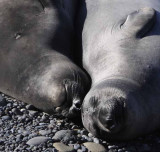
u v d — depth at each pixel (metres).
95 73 19.89
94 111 16.86
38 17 22.70
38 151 17.03
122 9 22.73
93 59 20.67
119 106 16.36
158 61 18.64
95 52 20.80
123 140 17.38
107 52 19.91
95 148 17.12
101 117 16.39
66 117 19.22
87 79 19.91
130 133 16.95
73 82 19.27
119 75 17.83
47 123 19.16
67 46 22.42
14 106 20.61
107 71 18.72
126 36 20.00
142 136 17.89
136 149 17.20
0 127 18.91
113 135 16.84
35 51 21.30
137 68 18.16
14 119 19.55
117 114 16.23
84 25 23.25
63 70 19.84
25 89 20.58
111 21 21.88
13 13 22.83
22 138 18.00
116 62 18.78
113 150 17.08
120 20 21.64
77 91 19.02
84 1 24.77
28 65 20.86
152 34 19.95
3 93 21.95
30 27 22.30
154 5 23.19
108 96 16.78
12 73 21.17
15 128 18.78
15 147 17.39
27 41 21.75
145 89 17.45
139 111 16.73
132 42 19.64
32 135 18.08
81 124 18.97
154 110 17.42
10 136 18.19
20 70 20.95
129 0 23.42
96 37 21.58
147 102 17.22
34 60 20.92
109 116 16.14
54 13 22.98
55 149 17.09
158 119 17.77
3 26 22.48
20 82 20.83
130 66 18.28
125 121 16.38
